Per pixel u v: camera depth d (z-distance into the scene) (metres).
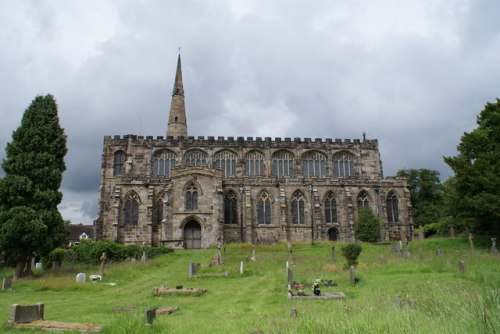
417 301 17.00
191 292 30.17
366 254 52.22
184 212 69.88
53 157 50.78
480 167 55.97
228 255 55.34
